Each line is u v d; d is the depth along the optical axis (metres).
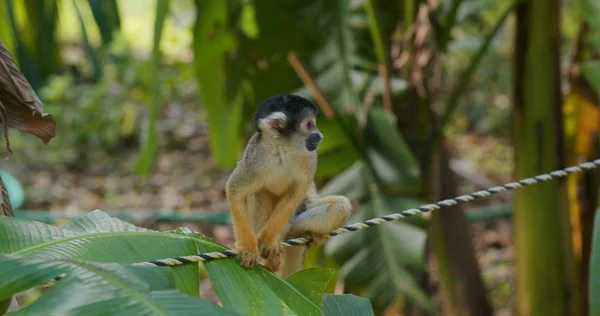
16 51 7.73
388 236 6.76
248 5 7.82
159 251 3.93
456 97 7.72
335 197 5.37
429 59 7.40
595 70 7.56
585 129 8.66
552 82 7.67
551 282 7.96
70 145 16.42
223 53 7.99
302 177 5.08
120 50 16.75
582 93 8.52
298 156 5.05
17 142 16.42
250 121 8.59
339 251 6.77
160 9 7.21
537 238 7.90
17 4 7.92
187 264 3.90
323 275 4.16
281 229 4.86
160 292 3.21
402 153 7.00
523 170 7.91
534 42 7.58
